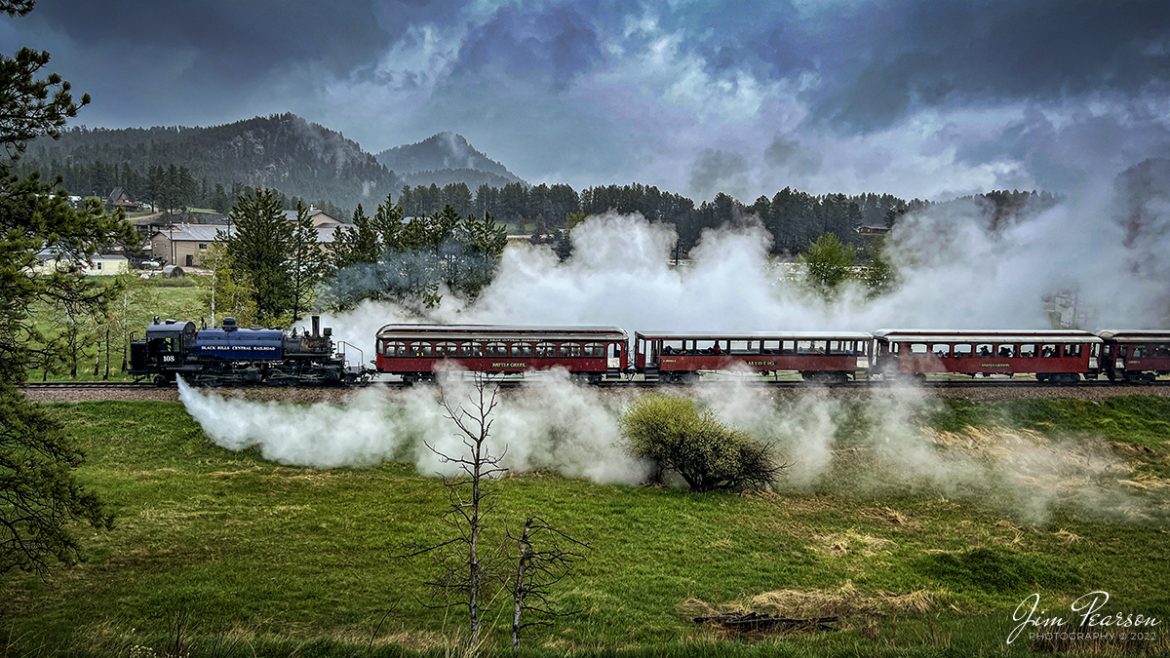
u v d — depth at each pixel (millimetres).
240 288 56281
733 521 29906
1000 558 26828
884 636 19562
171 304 72562
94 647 15773
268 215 59656
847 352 47031
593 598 22891
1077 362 48312
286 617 20719
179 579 22672
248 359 41375
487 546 26156
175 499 28812
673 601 23016
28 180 16328
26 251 15414
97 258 100250
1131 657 17344
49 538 16266
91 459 32219
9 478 15242
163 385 40750
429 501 30203
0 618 19688
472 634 14859
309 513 28391
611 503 31031
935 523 30828
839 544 27922
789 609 22391
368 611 21359
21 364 16203
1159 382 49031
